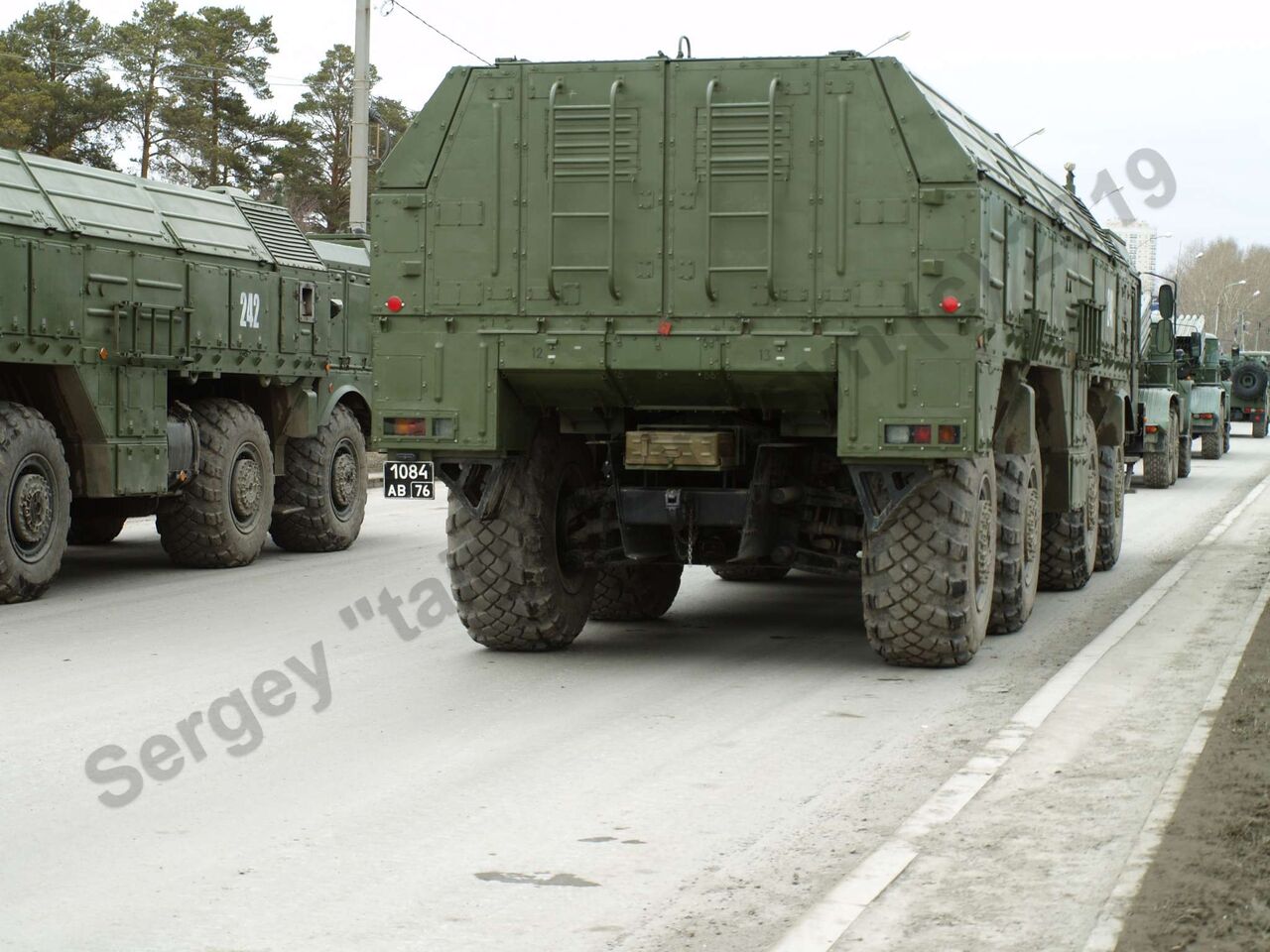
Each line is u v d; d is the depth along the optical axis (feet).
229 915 16.69
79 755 23.86
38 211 40.45
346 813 20.65
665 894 17.34
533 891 17.48
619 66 29.99
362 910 16.85
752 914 16.69
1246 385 151.74
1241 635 33.09
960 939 15.26
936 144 28.63
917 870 17.40
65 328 41.22
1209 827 18.15
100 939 15.98
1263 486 88.02
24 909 16.88
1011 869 17.39
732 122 29.50
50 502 41.09
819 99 29.14
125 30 161.17
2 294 38.86
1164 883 16.21
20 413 40.19
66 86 152.97
